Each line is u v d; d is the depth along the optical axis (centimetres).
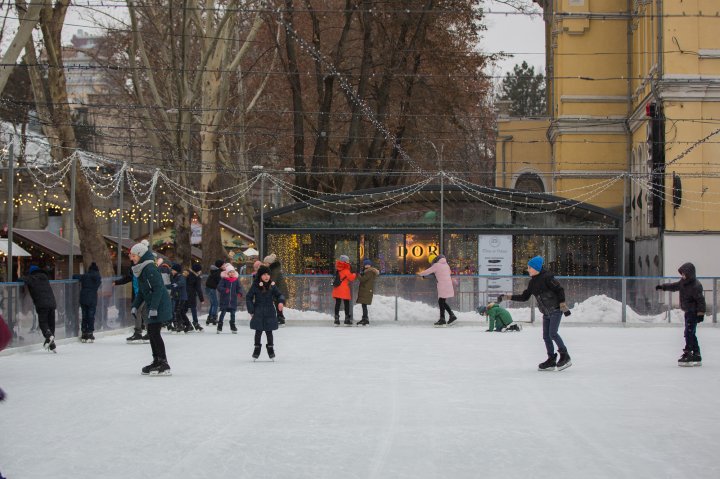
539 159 5944
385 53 4569
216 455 925
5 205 4441
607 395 1361
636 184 4809
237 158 4944
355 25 5047
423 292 3192
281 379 1546
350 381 1521
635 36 5066
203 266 3756
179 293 2727
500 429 1074
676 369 1725
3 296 1991
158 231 5388
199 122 3809
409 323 3173
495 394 1369
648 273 4344
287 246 3831
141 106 3641
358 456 923
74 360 1886
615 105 5256
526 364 1812
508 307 3161
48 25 2931
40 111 3044
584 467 873
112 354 2028
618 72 5256
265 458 912
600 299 3172
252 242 5650
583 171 5247
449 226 3797
